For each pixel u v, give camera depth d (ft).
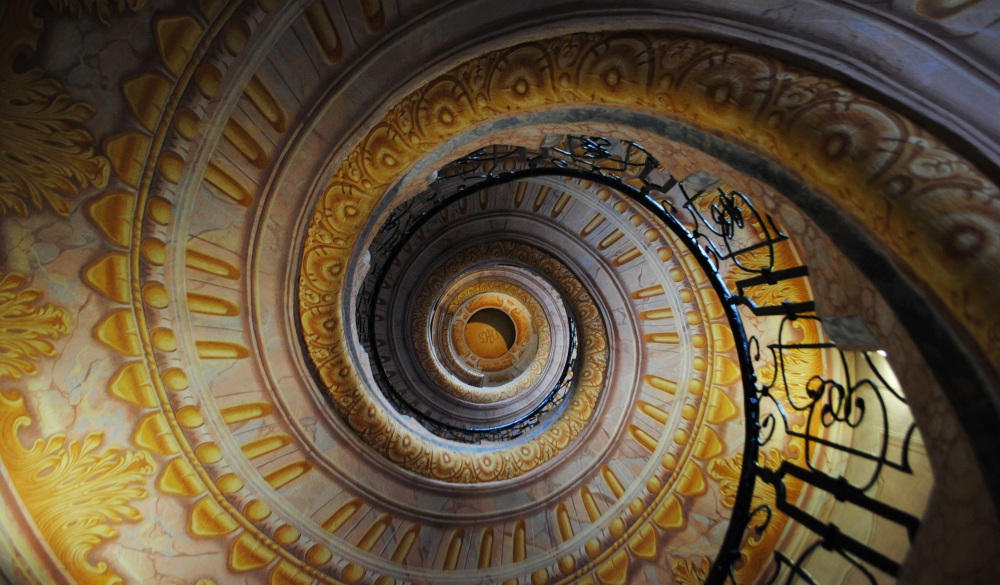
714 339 18.83
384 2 8.71
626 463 20.12
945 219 5.45
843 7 6.43
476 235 27.61
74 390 10.44
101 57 8.15
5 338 9.51
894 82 6.21
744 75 7.52
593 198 21.26
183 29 8.37
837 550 8.20
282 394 13.55
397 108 10.53
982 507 4.83
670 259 19.75
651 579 18.07
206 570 12.85
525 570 18.44
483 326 47.60
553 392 28.81
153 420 11.60
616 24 8.32
